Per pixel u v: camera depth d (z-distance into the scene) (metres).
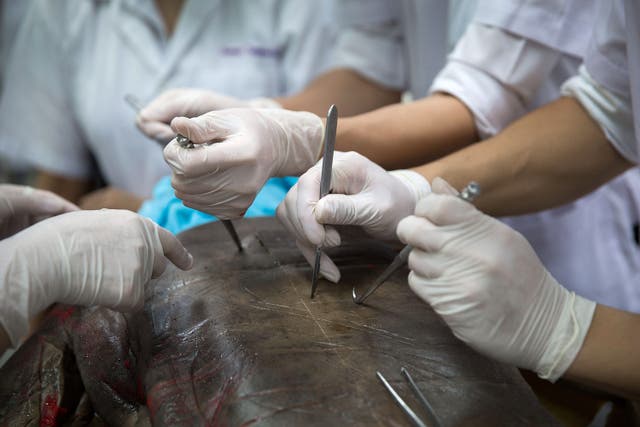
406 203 1.07
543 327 0.85
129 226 0.93
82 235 0.90
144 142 2.13
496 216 1.27
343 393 0.76
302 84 2.18
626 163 1.22
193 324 0.91
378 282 0.93
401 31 2.01
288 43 2.16
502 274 0.81
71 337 1.01
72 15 2.08
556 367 0.86
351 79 1.99
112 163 2.20
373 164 1.08
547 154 1.20
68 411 0.97
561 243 1.52
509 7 1.25
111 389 0.94
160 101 1.48
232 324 0.89
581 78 1.21
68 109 2.21
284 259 1.08
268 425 0.71
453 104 1.37
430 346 0.87
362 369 0.81
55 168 2.24
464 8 1.53
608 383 0.86
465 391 0.79
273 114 1.14
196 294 0.98
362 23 1.96
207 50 2.11
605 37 1.09
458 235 0.82
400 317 0.93
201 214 1.35
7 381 0.96
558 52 1.31
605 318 0.89
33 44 2.11
